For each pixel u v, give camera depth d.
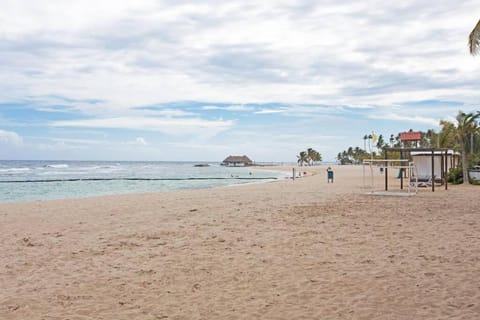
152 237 9.79
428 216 12.49
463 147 28.02
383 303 5.02
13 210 15.68
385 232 9.87
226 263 7.20
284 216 13.07
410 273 6.29
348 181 36.38
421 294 5.31
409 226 10.69
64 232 10.73
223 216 13.26
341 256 7.52
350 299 5.20
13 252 8.39
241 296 5.44
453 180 28.78
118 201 19.02
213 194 22.89
